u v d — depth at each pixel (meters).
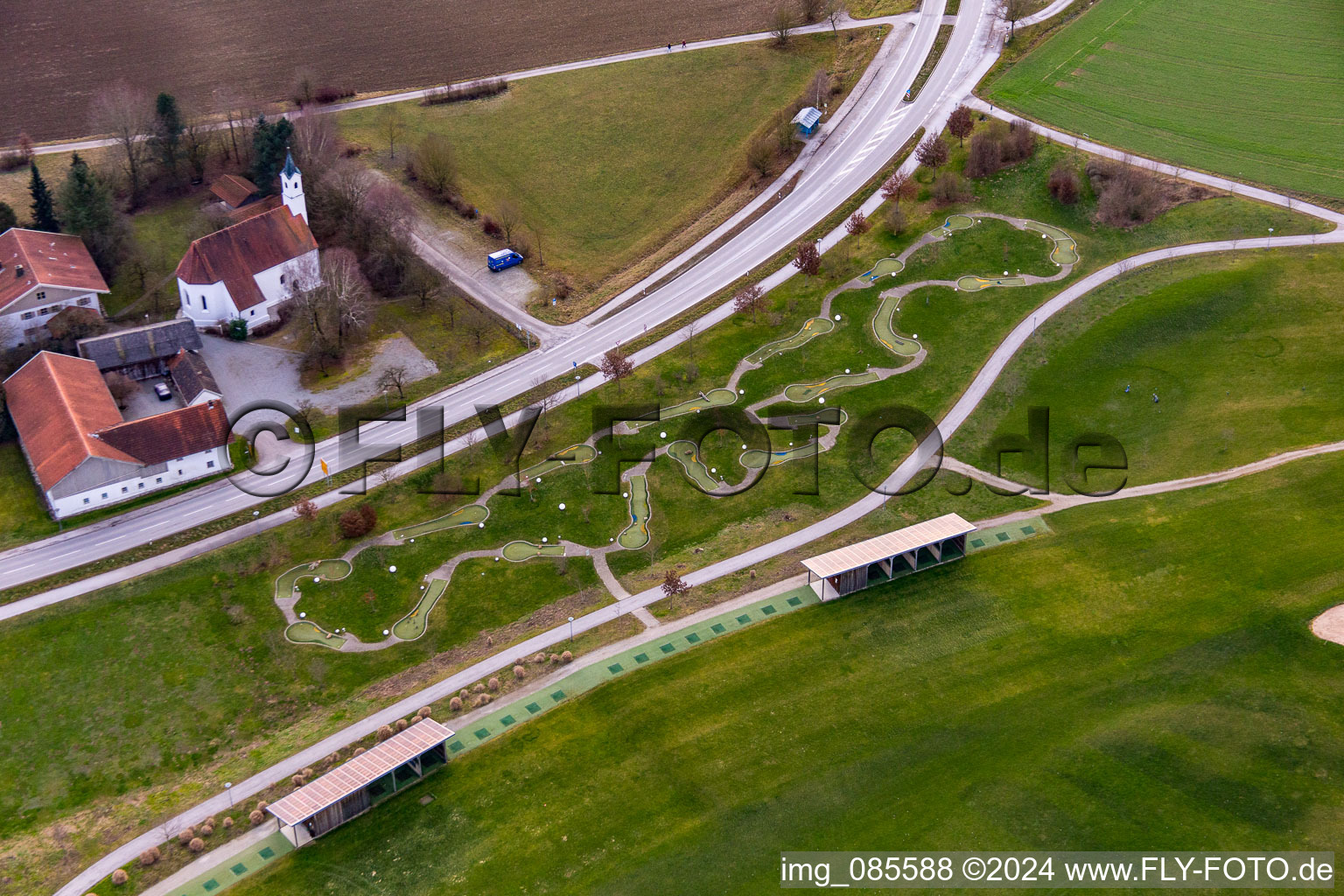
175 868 103.25
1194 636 120.12
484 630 126.50
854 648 121.31
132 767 112.81
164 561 131.75
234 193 190.50
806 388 156.00
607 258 184.75
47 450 137.62
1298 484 136.00
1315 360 151.75
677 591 126.06
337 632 126.00
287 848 104.56
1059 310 164.38
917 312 166.62
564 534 137.38
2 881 102.75
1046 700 114.81
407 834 105.25
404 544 135.50
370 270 174.50
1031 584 127.81
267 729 116.88
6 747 113.81
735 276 176.75
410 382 158.50
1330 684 113.88
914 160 194.75
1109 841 102.56
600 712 115.75
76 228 170.62
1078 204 182.00
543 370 160.88
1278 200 178.25
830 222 185.00
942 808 106.00
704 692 117.12
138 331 156.25
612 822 105.75
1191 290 163.50
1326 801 104.12
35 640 122.69
